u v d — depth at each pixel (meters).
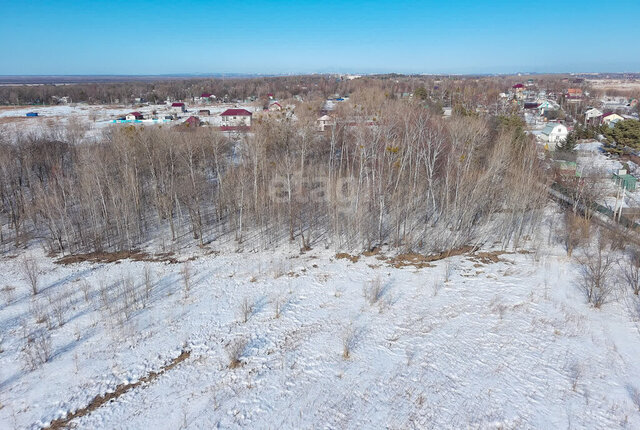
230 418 18.89
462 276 32.12
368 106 63.75
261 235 39.28
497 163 39.94
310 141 56.25
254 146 45.06
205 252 37.88
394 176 45.09
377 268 34.00
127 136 44.53
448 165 42.00
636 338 23.75
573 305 27.34
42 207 39.34
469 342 23.97
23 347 23.98
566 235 38.22
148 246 39.22
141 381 21.47
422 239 38.94
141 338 24.86
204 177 47.78
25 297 29.78
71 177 46.75
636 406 18.84
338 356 23.03
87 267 34.84
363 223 38.34
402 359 22.67
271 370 22.06
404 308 27.77
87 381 21.38
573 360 22.11
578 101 140.75
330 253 37.28
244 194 42.00
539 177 45.22
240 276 33.03
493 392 20.09
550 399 19.53
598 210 43.16
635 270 30.88
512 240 38.81
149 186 46.12
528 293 29.14
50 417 19.17
